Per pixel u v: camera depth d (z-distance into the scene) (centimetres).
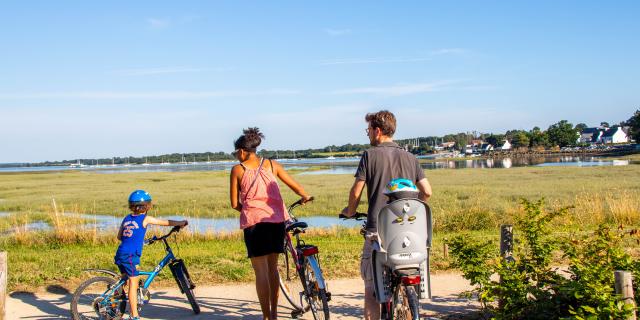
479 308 589
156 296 691
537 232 544
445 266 792
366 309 470
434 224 1447
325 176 6275
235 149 543
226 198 3341
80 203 3350
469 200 2608
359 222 2097
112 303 563
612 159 9181
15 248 1279
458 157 17438
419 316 390
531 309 470
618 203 1461
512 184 3769
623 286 383
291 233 609
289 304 648
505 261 506
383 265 437
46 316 616
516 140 18425
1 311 504
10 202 3594
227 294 698
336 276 775
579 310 387
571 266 515
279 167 549
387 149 457
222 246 1200
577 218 1321
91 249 1215
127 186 5428
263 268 528
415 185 464
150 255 966
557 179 4134
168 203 3080
